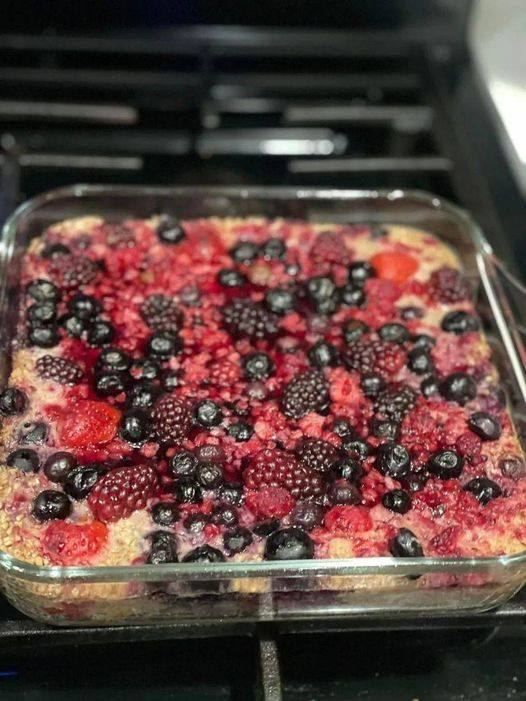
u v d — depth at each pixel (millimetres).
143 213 450
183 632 336
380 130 533
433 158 501
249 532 336
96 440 358
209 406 364
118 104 530
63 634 331
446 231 455
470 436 369
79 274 412
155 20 528
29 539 333
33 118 520
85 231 442
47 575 310
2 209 461
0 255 406
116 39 529
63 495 338
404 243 453
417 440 365
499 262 429
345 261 430
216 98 538
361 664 343
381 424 365
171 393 375
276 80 542
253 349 396
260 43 537
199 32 533
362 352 388
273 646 328
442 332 412
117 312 406
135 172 501
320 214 457
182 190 444
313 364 387
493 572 323
